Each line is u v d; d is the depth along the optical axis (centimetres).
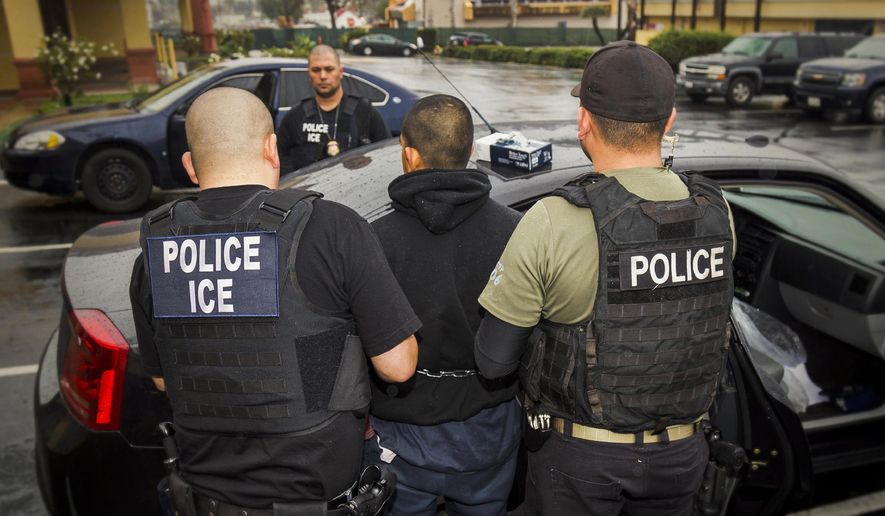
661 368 156
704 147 259
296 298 143
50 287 529
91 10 2202
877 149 1148
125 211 720
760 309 332
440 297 175
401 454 181
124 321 213
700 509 189
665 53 2164
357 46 3591
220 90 158
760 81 1644
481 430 183
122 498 210
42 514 282
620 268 151
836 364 316
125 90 1784
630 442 162
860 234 311
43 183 691
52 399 227
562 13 4912
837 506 286
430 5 4900
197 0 2327
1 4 1798
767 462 219
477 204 175
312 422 146
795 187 259
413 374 174
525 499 182
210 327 145
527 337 162
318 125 394
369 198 227
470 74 2481
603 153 164
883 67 1400
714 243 159
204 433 150
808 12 2712
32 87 1611
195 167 156
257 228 144
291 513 150
